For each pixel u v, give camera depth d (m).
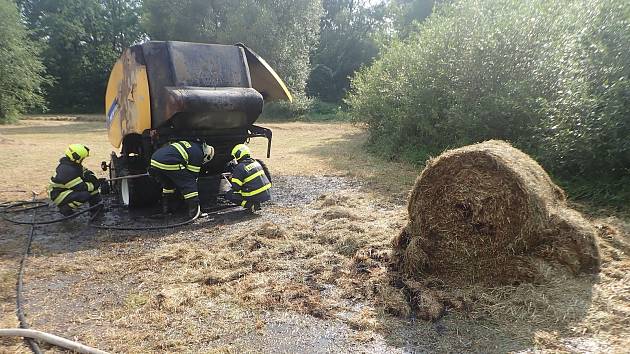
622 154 6.38
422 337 3.39
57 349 3.25
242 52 7.34
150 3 33.56
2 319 3.71
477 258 4.04
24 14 46.59
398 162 11.59
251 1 29.83
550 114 7.30
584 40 7.00
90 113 45.34
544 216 3.99
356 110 14.54
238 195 6.85
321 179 9.60
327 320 3.68
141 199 7.23
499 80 8.92
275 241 5.45
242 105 6.83
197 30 30.95
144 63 6.70
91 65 46.81
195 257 5.02
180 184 6.50
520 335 3.32
